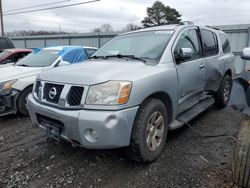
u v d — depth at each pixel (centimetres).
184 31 403
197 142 375
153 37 390
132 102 270
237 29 1186
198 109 431
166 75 323
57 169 306
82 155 340
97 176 289
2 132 439
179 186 266
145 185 269
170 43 362
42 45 2077
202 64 423
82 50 672
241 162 244
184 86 369
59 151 354
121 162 318
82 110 264
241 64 1182
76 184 274
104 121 254
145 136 291
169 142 375
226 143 371
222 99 538
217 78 496
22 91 506
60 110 279
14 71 534
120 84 267
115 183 274
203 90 445
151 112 296
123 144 270
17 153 352
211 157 327
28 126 467
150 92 292
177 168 301
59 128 291
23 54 877
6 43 1020
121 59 367
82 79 277
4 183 279
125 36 437
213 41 502
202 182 271
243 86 243
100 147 264
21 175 294
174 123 358
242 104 234
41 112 303
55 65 584
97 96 263
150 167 304
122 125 262
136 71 296
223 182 267
